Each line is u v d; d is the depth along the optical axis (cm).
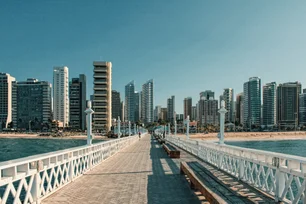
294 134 13975
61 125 16388
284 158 584
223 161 1067
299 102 18312
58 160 844
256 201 616
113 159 1619
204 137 11681
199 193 774
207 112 17612
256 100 18262
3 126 16400
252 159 771
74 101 15638
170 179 979
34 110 16338
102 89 10094
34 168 652
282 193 601
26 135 14012
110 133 9638
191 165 1089
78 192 792
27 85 16412
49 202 686
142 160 1563
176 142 2891
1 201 542
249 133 13962
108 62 10169
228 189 721
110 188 841
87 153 1164
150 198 725
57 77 17312
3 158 5022
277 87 18462
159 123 13012
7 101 16588
